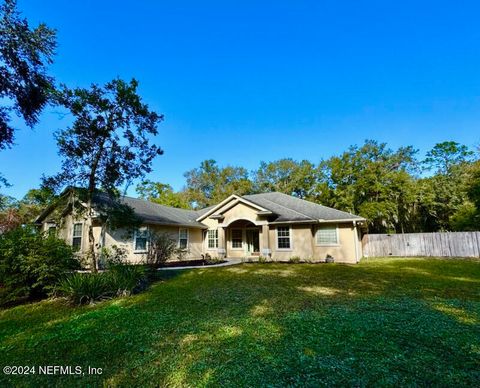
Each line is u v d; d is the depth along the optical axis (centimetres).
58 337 520
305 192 3928
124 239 1627
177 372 372
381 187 2725
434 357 387
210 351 430
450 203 2731
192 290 911
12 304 807
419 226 2986
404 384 323
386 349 415
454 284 937
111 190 1130
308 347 429
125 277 920
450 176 2952
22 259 823
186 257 2083
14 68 871
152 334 516
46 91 945
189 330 531
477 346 421
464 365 364
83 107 1020
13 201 1945
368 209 2638
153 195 3491
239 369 369
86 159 1071
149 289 950
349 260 1769
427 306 654
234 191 4194
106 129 1064
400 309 630
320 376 343
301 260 1811
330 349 420
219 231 2078
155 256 1388
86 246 1566
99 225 1568
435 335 467
